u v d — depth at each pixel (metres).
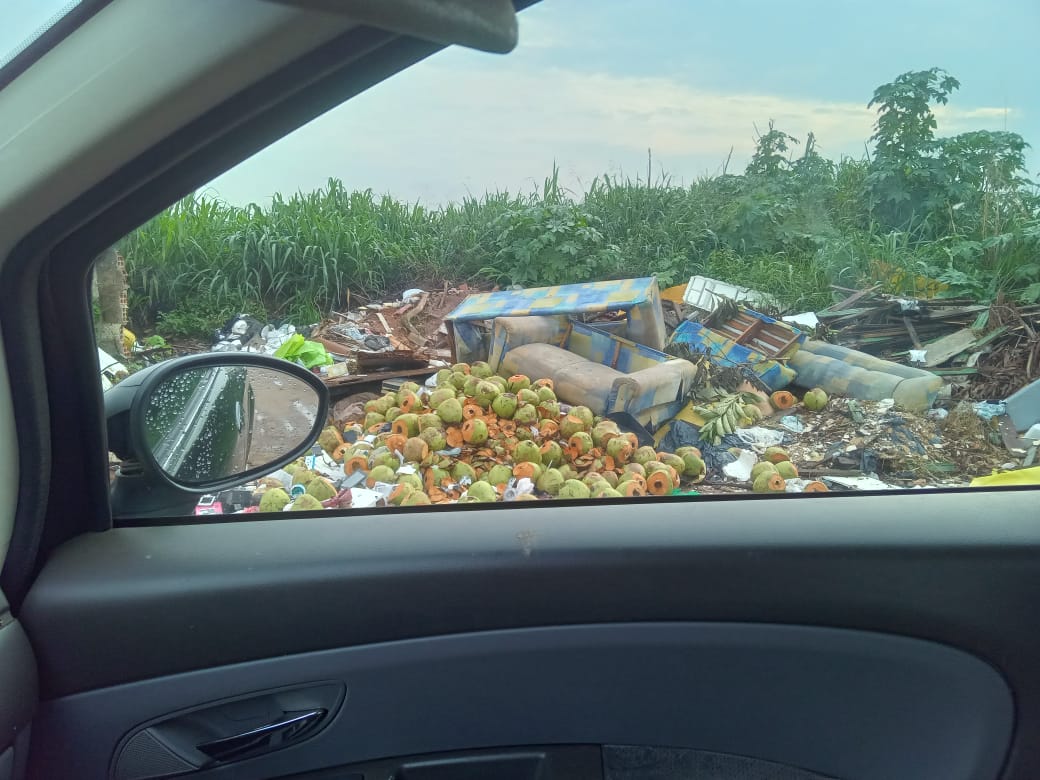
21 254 1.10
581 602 1.51
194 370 1.59
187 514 1.55
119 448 1.44
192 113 1.00
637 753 1.58
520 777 1.55
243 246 2.60
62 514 1.39
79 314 1.26
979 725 1.59
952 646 1.59
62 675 1.32
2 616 1.24
